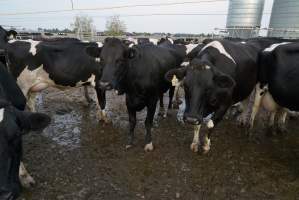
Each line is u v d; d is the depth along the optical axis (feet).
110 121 21.31
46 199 12.03
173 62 18.80
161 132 19.44
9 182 7.38
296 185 13.30
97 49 15.58
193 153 16.34
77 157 15.78
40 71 18.67
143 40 32.53
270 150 16.97
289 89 14.60
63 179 13.56
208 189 12.97
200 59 13.28
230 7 119.44
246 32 92.12
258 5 113.09
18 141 7.65
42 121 8.36
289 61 14.58
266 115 23.22
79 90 31.58
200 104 12.32
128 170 14.47
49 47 18.48
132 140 17.01
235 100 17.26
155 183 13.38
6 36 21.21
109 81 13.91
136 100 15.84
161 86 17.47
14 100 10.93
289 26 102.22
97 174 14.06
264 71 16.71
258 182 13.55
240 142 18.01
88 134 19.01
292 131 20.08
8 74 10.93
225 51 15.57
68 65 19.10
